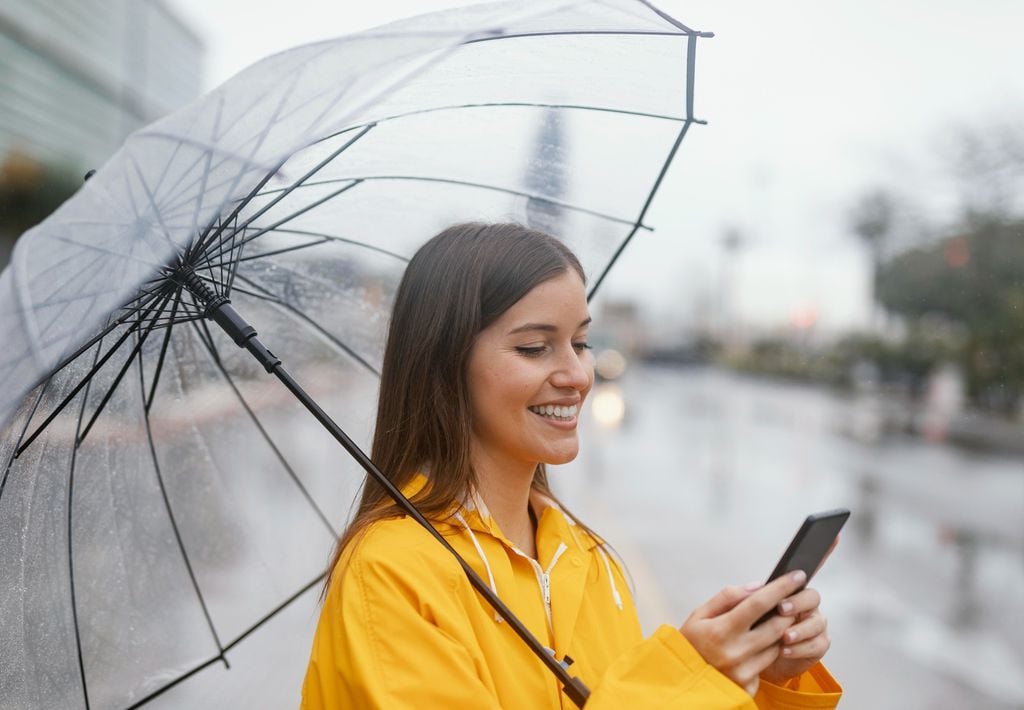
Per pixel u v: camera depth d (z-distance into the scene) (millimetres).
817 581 6879
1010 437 19719
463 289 1467
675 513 9133
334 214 1893
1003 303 26203
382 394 1556
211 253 1696
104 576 1761
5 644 1538
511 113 1770
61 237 1365
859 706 4516
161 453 1905
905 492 11391
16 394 1235
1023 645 5445
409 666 1250
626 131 1880
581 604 1533
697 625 1296
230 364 2020
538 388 1463
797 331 50438
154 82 13719
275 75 1322
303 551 2113
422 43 1248
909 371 33125
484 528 1456
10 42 9445
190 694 3996
